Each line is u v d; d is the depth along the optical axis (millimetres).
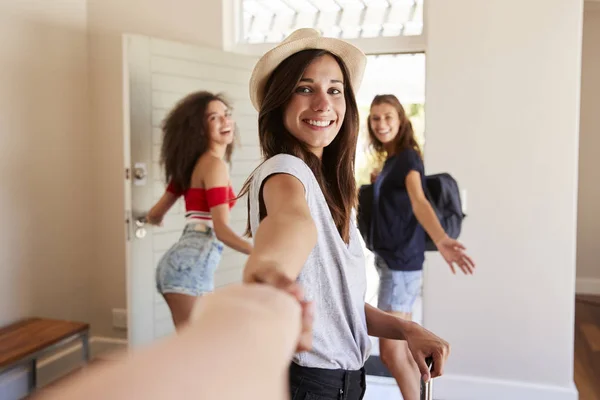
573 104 3090
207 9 3467
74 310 3602
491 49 3152
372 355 3574
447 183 3256
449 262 3285
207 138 3285
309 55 1182
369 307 1376
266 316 271
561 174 3129
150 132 3180
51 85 3369
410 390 3031
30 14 3205
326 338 1093
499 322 3250
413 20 3344
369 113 3398
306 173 1011
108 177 3672
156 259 3256
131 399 192
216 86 3369
